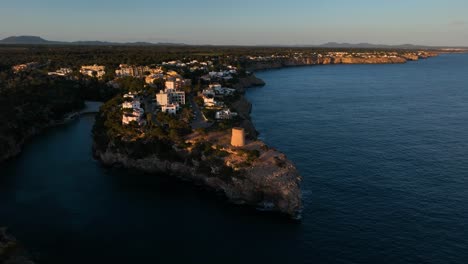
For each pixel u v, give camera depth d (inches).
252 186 3848.4
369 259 2923.2
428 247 3038.9
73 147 5713.6
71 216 3649.1
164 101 6560.0
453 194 3887.8
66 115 7613.2
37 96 7273.6
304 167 4601.4
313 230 3321.9
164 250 3107.8
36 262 2935.5
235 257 3006.9
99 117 6220.5
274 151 4402.1
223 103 6796.3
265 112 7623.0
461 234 3198.8
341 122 6815.9
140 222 3538.4
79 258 3004.4
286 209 3636.8
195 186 4264.3
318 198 3831.2
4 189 4215.1
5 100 6451.8
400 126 6535.4
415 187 4052.7
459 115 7406.5
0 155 5054.1
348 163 4736.7
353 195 3887.8
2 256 2773.1
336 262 2908.5
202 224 3494.1
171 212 3715.6
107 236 3312.0
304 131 6190.9
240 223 3496.6
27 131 6171.3
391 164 4699.8
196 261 2967.5
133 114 5570.9
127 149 4800.7
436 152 5142.7
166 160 4574.3
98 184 4352.9
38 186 4301.2
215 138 4785.9
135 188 4247.0
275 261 2942.9
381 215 3508.9
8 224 3476.9
